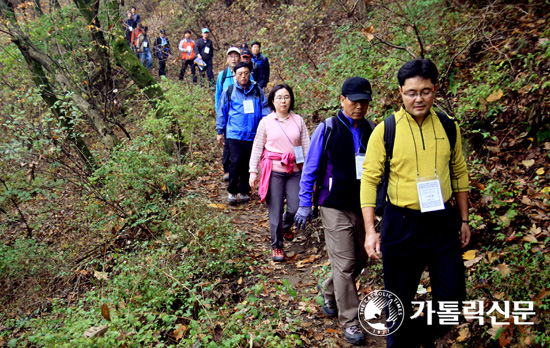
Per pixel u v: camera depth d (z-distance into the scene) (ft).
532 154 14.14
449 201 8.19
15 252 17.35
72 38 30.25
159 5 68.03
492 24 19.20
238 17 57.62
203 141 28.32
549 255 10.74
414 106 7.79
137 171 19.36
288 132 14.38
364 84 9.87
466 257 11.60
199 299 12.09
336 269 10.37
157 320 11.34
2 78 28.73
